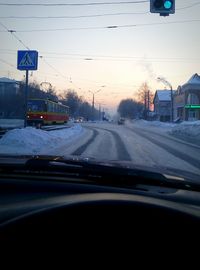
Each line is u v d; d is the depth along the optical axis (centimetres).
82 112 13250
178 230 146
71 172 270
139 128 5478
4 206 178
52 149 1845
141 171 293
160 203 163
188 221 149
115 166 304
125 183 247
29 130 2119
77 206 148
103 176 262
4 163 298
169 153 1836
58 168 279
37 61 2269
